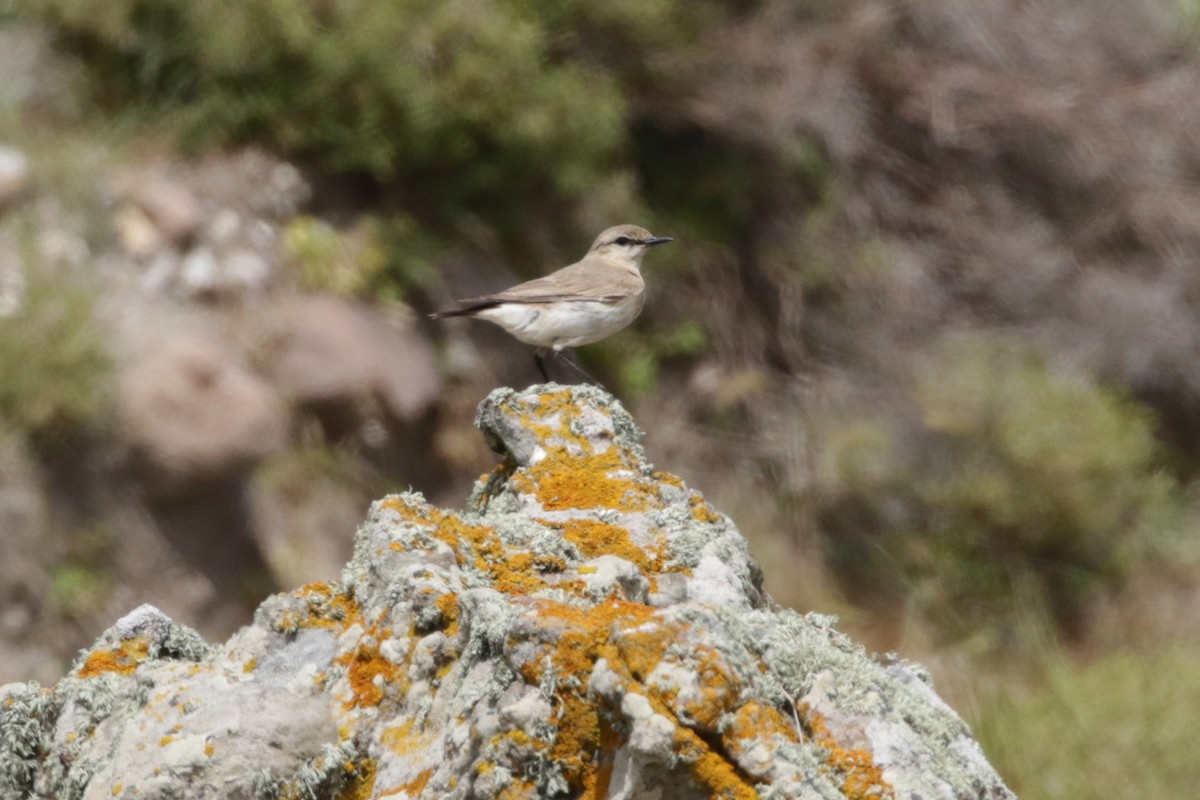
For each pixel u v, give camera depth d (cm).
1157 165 1886
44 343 1245
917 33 1888
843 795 394
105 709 476
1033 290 1806
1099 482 1577
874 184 1839
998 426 1602
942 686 1251
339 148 1544
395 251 1534
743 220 1792
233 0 1512
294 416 1377
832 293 1772
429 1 1566
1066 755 991
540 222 1645
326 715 455
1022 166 1877
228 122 1520
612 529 512
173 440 1261
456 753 414
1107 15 1953
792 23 1850
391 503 503
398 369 1456
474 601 441
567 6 1689
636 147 1791
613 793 389
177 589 1240
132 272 1377
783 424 1662
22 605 1173
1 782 479
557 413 571
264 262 1448
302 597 486
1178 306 1800
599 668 390
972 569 1548
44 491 1209
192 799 437
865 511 1598
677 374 1695
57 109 1483
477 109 1559
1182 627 1473
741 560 520
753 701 397
